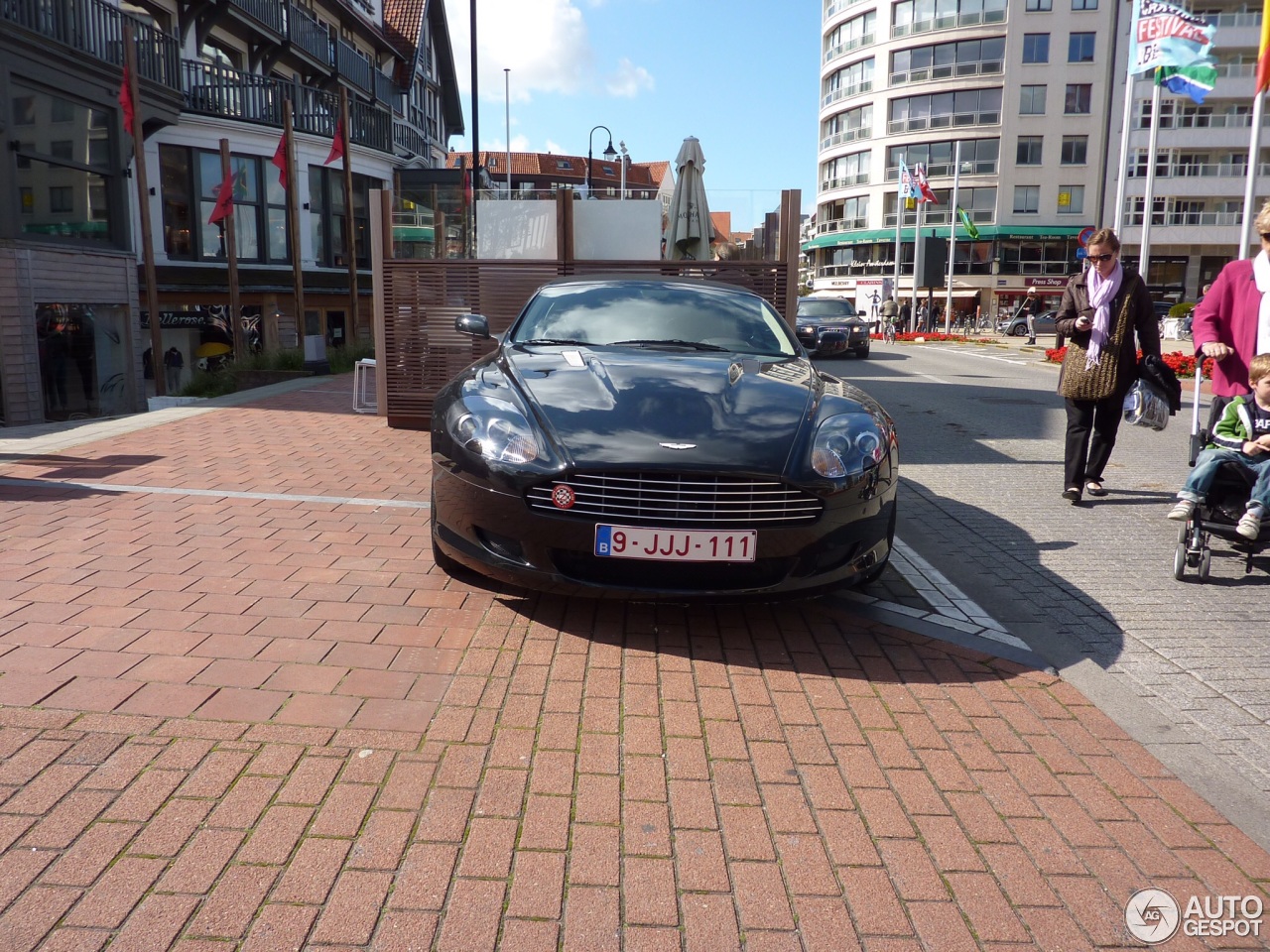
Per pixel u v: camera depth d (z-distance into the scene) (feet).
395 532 16.42
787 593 11.93
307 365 48.70
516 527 11.80
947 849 7.94
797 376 14.73
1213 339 16.03
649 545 11.44
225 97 69.72
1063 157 178.40
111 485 19.38
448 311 27.63
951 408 39.58
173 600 12.72
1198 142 170.19
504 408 12.78
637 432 11.97
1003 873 7.65
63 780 8.24
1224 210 171.01
